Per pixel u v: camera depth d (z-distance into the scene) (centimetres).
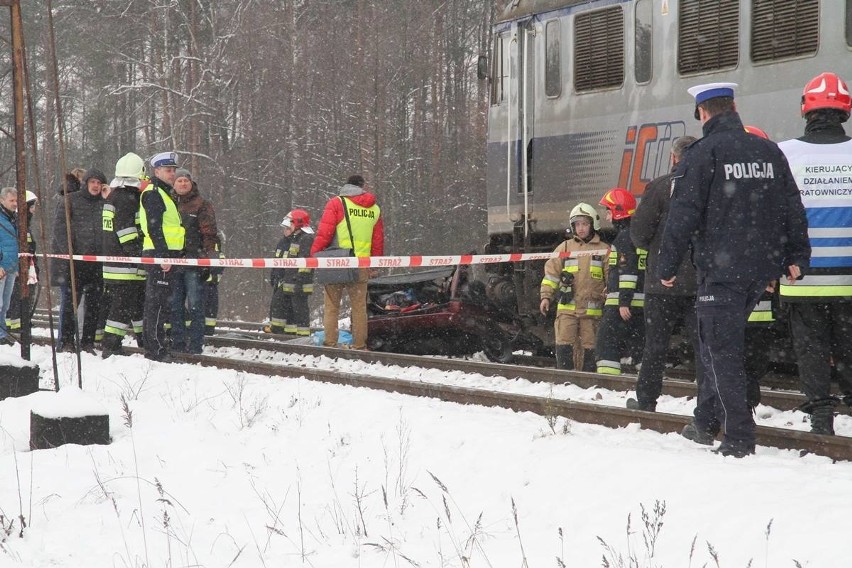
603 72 1202
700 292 581
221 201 3638
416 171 3653
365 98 3388
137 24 3866
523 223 1324
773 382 1008
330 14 3881
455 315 1291
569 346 1045
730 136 569
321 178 3581
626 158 1172
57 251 1241
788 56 995
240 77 3778
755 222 564
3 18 4234
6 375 882
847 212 611
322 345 1334
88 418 694
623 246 869
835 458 575
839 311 621
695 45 1088
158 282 1137
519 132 1321
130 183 1151
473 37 4194
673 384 872
